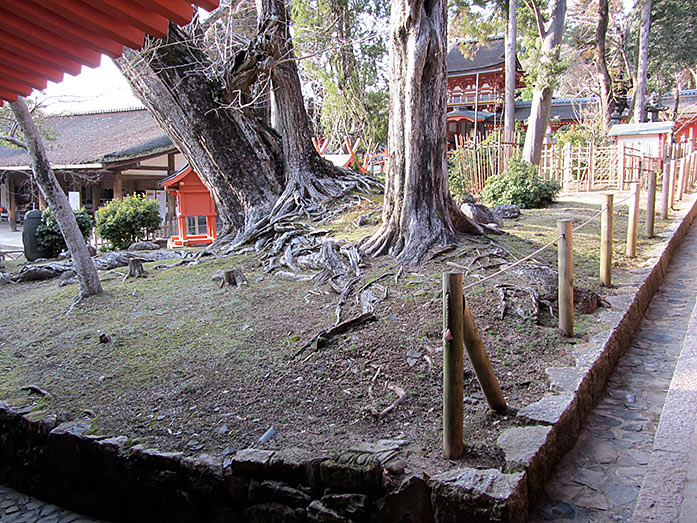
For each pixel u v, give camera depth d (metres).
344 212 9.34
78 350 5.82
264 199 10.12
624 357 5.07
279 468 3.33
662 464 3.21
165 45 8.63
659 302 6.47
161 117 9.89
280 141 10.70
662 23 30.55
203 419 4.20
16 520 4.29
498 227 8.77
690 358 4.61
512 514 2.74
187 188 12.76
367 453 3.20
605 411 4.12
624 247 7.90
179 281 7.73
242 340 5.43
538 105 16.88
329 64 21.84
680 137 27.91
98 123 24.31
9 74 5.06
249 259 8.34
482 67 32.28
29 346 6.21
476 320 5.07
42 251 13.40
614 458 3.50
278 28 9.57
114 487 4.03
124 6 3.71
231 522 3.53
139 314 6.60
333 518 3.08
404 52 6.83
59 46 4.38
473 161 14.46
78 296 7.48
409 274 6.26
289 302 6.26
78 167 18.48
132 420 4.31
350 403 4.16
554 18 17.27
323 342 5.01
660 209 11.05
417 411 3.96
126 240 14.48
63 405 4.70
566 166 14.77
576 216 10.32
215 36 11.13
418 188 6.97
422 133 6.89
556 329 4.97
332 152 22.25
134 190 19.84
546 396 3.83
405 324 5.12
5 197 25.59
